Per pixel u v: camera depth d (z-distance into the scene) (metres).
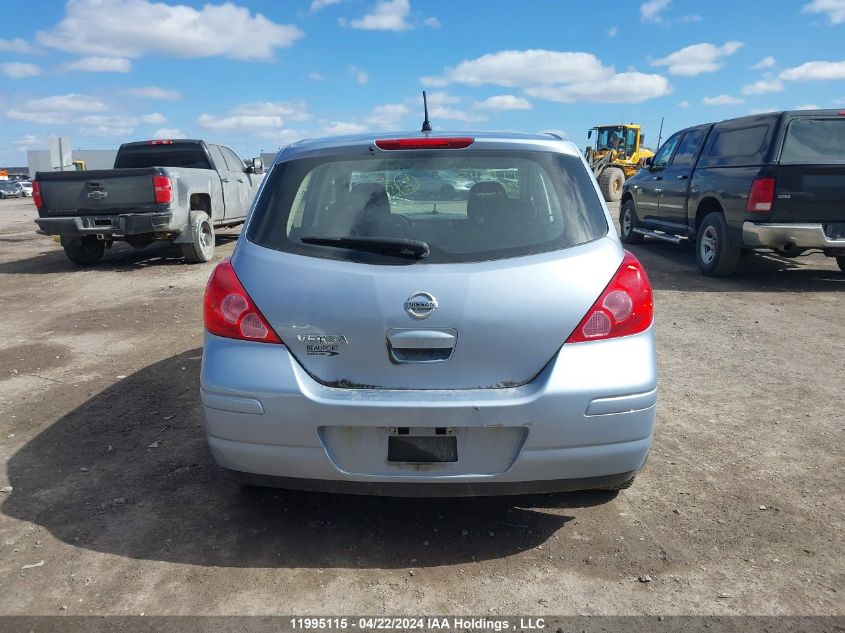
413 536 3.02
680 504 3.28
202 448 3.93
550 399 2.58
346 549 2.92
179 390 4.91
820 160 7.91
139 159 12.31
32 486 3.50
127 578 2.72
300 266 2.74
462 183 2.88
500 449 2.65
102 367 5.50
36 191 10.19
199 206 11.58
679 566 2.79
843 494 3.37
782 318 6.92
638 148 26.05
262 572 2.76
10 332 6.70
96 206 10.12
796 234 7.93
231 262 2.88
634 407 2.66
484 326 2.61
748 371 5.29
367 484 2.70
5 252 13.36
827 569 2.76
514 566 2.80
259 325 2.72
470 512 3.22
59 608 2.53
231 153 13.40
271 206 2.97
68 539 3.00
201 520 3.16
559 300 2.64
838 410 4.48
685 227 10.22
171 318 7.19
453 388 2.64
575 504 3.29
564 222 2.83
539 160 2.98
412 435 2.64
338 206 2.89
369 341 2.63
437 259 2.70
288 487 2.82
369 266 2.69
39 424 4.32
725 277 9.17
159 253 12.48
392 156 2.96
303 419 2.64
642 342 2.72
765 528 3.07
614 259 2.78
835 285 8.69
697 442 3.99
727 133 9.17
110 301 8.17
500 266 2.67
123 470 3.67
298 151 3.12
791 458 3.78
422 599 2.60
